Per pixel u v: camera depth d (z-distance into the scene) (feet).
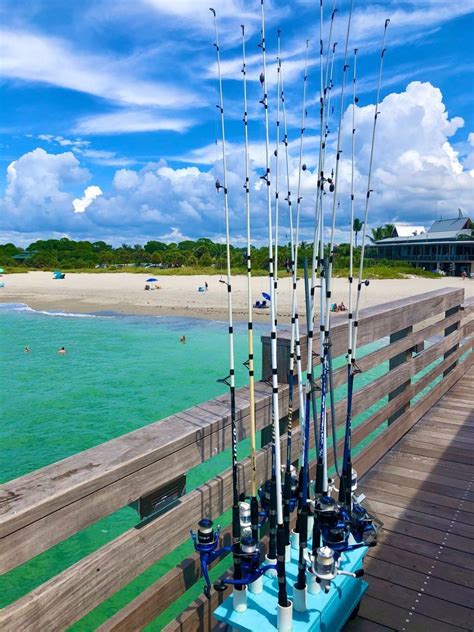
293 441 8.66
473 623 7.56
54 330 77.30
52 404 37.45
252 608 6.05
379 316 12.03
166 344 63.41
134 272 217.56
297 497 7.11
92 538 17.65
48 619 4.63
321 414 7.21
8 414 34.99
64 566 16.16
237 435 7.14
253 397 6.62
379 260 193.26
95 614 13.70
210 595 6.55
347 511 7.00
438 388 17.84
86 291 144.15
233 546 5.95
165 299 117.50
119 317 91.61
